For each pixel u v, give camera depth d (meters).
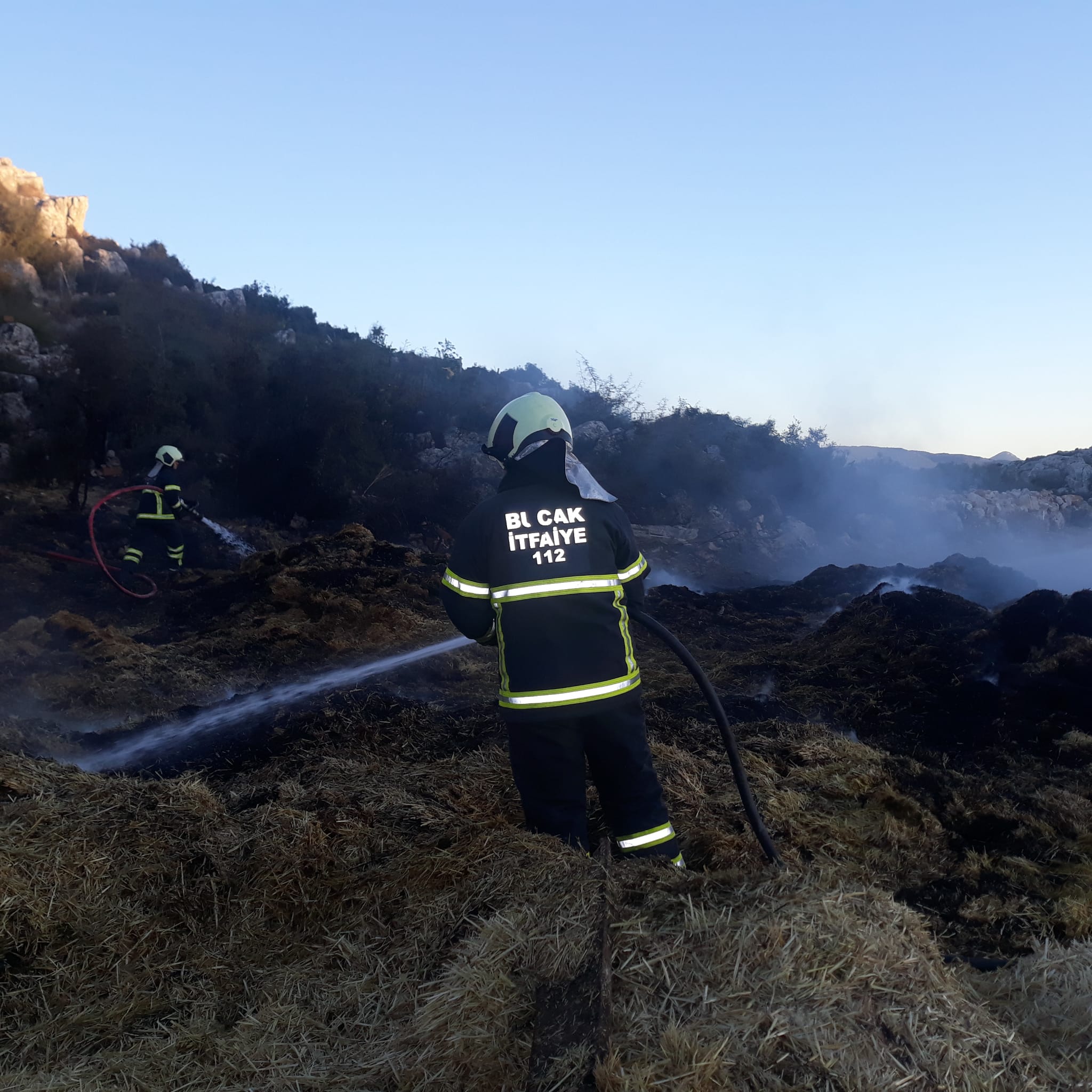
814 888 2.32
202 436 19.75
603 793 3.23
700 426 25.06
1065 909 3.34
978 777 4.70
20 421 19.83
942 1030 1.95
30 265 27.73
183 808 3.46
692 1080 1.76
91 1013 2.58
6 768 3.48
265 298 33.91
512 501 3.15
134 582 12.11
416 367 28.14
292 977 2.67
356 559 11.02
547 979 2.15
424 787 3.78
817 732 5.05
